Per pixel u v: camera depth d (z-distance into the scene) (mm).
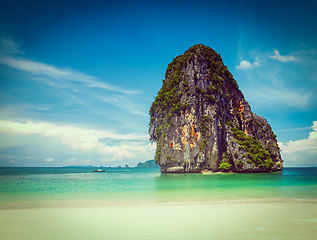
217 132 61125
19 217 10836
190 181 32875
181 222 9672
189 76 62469
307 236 7660
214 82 64250
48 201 16000
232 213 11438
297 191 21359
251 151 59531
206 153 58625
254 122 80438
